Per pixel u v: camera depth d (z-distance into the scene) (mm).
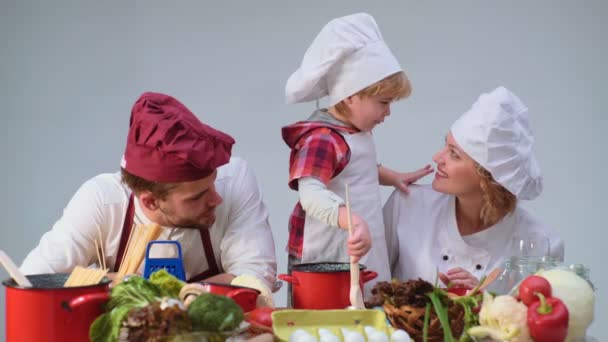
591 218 2711
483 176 1806
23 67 2846
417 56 2723
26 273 1570
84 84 2840
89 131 2857
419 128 2750
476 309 1215
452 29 2701
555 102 2689
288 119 2816
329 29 1807
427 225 1944
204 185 1477
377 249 1841
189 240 1659
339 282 1361
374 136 2777
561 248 1908
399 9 2715
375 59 1780
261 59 2791
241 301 1257
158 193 1479
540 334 1106
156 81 2820
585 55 2660
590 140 2688
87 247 1642
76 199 1665
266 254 1681
